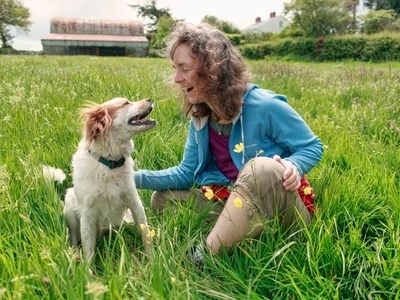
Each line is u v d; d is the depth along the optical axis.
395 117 2.30
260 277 1.02
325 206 1.25
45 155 1.65
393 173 1.52
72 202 1.36
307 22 20.94
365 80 4.13
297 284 0.97
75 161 1.31
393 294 0.97
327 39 16.30
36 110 2.06
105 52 29.42
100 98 2.59
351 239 1.10
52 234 1.11
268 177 1.09
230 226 1.10
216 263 1.07
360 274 1.01
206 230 1.24
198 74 1.20
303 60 16.64
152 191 1.55
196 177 1.41
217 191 1.33
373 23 21.91
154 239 1.20
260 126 1.26
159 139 1.86
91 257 1.14
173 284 0.85
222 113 1.24
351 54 15.72
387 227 1.19
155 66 6.74
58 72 4.42
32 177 1.35
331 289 0.95
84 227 1.28
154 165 1.73
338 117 2.39
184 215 1.24
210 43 1.19
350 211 1.27
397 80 3.62
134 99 2.57
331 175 1.44
